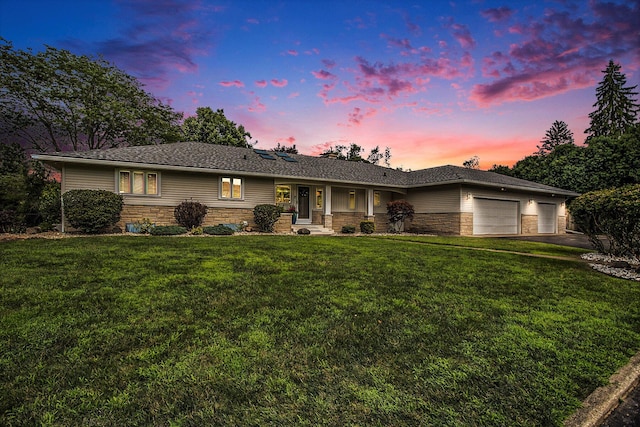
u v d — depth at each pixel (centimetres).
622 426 212
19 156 2119
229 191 1430
